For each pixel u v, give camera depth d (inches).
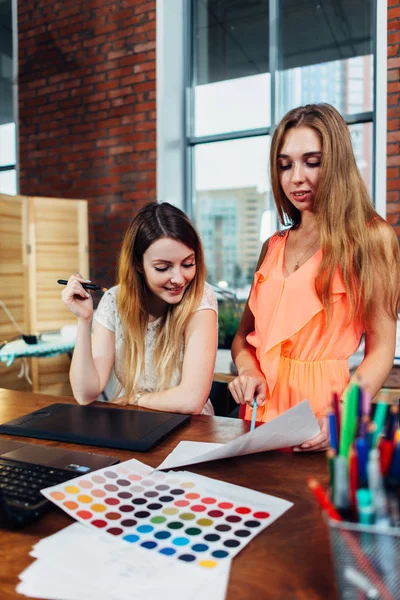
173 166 157.9
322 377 48.9
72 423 43.9
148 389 56.6
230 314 152.7
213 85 160.2
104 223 165.0
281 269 52.1
